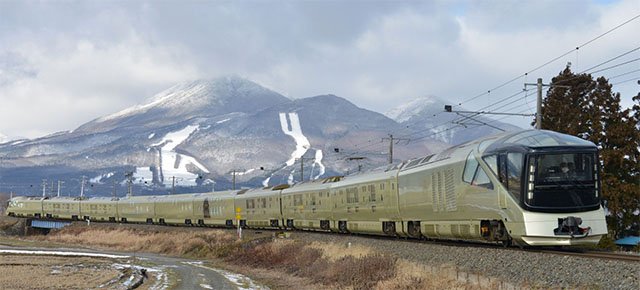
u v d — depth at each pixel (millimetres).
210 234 71875
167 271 47875
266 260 49062
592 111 44688
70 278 40406
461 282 23594
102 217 103625
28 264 51312
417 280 26078
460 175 26516
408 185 33375
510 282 20641
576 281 17797
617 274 16484
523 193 21656
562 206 21406
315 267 39094
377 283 28891
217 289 35938
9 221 119375
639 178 41812
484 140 25625
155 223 91938
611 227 41594
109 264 52969
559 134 22672
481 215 24578
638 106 43438
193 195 84500
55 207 114438
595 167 21812
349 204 44250
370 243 37594
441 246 27547
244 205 70312
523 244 22297
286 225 60719
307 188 54406
